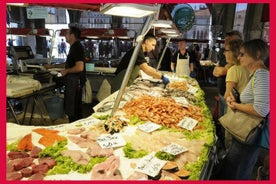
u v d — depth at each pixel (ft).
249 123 6.98
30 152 5.51
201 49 53.42
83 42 40.78
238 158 7.62
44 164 5.02
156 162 5.20
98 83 21.38
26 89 11.85
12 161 5.11
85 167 4.95
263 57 6.87
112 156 5.40
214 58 39.37
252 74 7.05
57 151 5.57
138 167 5.06
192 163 5.32
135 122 7.39
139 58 12.22
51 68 16.76
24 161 5.09
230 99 7.65
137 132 6.75
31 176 4.68
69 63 13.89
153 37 12.22
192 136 6.64
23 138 6.13
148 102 9.00
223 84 12.44
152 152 5.68
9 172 4.82
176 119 7.70
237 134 7.25
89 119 7.73
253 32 33.47
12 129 6.82
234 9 46.11
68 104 13.99
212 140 6.41
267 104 6.63
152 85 12.76
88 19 51.60
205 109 9.16
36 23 47.39
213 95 28.71
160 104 8.68
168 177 4.77
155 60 25.70
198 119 8.00
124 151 5.66
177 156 5.53
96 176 4.69
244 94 7.20
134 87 11.89
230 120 7.48
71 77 13.70
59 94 17.48
